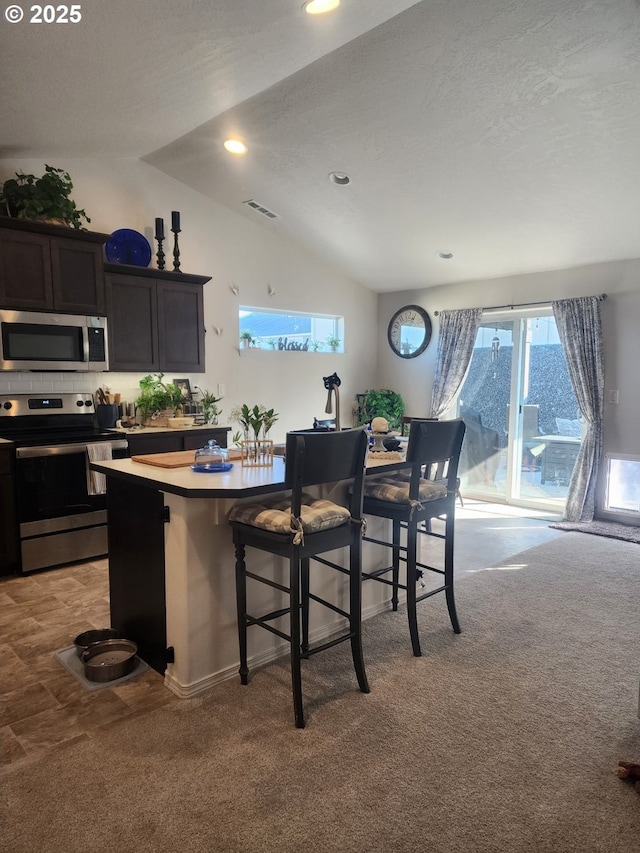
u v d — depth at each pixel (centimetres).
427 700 224
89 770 182
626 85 298
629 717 214
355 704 221
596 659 258
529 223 456
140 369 448
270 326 587
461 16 270
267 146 415
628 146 345
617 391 496
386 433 312
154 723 207
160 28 234
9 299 370
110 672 236
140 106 330
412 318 642
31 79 268
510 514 541
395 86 328
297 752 192
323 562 250
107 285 425
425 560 401
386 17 269
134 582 254
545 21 267
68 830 158
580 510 506
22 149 383
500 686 235
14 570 364
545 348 549
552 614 309
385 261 583
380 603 313
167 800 170
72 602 319
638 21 258
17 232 371
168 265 491
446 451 272
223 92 327
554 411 547
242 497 205
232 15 236
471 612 311
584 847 154
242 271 545
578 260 502
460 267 564
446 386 603
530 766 186
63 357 398
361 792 173
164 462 262
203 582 226
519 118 339
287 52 288
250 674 242
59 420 424
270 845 154
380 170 420
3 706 218
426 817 164
